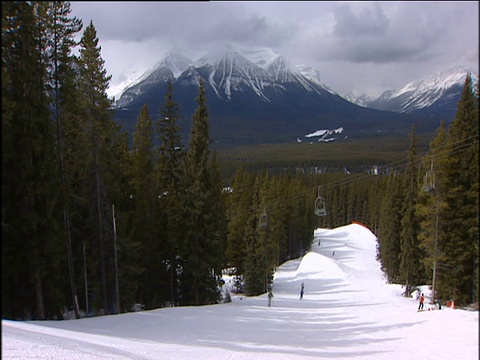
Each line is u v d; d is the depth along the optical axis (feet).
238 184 200.64
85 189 73.15
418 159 134.72
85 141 71.72
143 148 99.14
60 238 63.36
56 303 62.49
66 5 59.11
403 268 131.64
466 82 86.22
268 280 146.72
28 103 47.21
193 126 102.37
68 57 64.13
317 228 383.65
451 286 89.45
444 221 90.12
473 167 84.94
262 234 148.15
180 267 102.06
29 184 46.32
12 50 39.47
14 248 43.34
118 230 80.28
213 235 98.48
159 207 98.32
